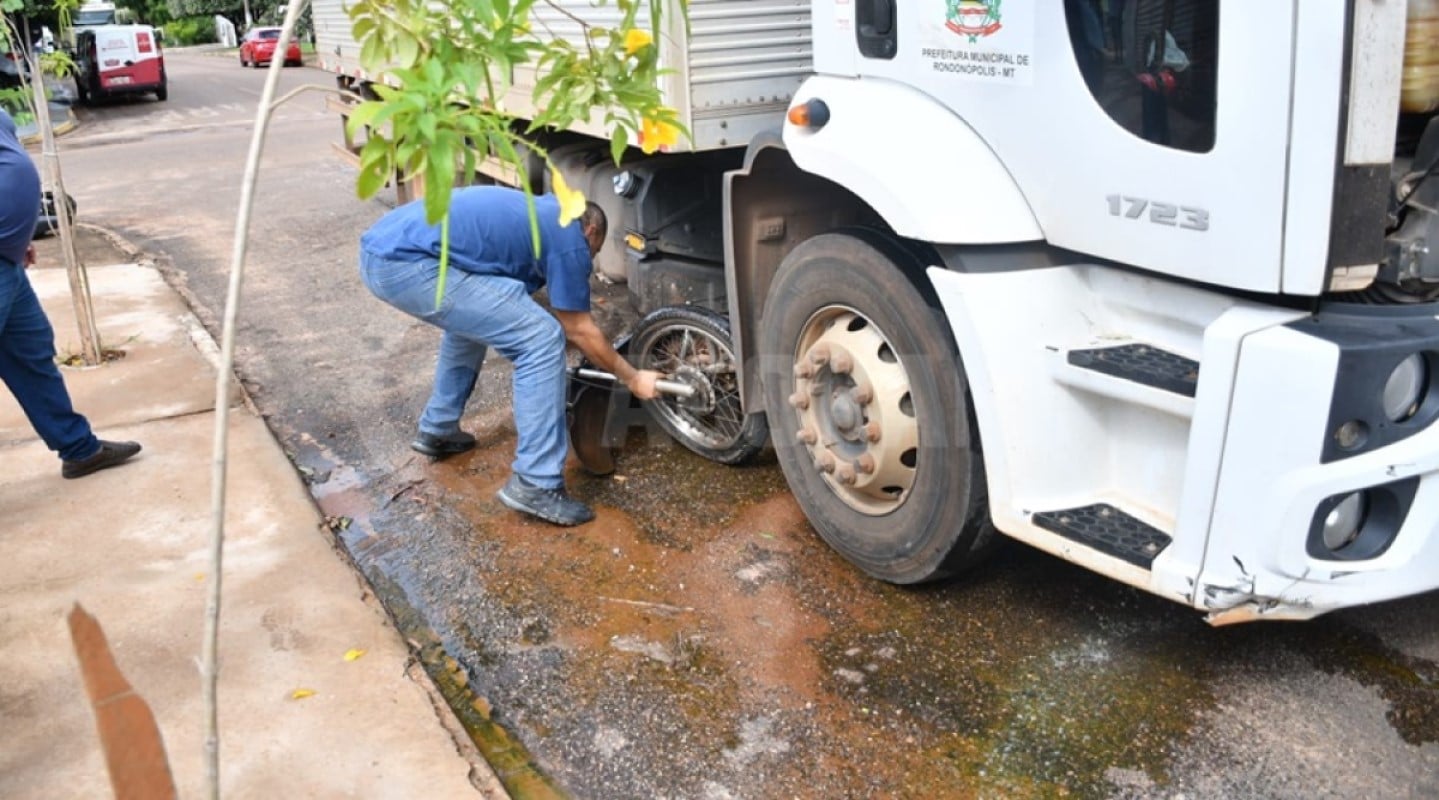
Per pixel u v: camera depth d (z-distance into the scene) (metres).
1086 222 2.81
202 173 13.91
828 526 3.77
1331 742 2.83
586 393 4.50
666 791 2.82
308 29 38.56
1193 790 2.70
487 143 1.69
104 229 10.35
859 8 3.31
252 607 3.62
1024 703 3.06
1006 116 2.92
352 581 3.78
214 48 55.72
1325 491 2.44
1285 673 3.12
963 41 2.98
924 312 3.15
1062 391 2.94
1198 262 2.58
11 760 2.89
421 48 1.68
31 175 4.12
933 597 3.61
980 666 3.24
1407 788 2.67
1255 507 2.50
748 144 4.18
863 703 3.11
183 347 6.40
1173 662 3.20
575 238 4.07
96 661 1.53
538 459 4.20
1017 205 2.96
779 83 4.29
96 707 1.53
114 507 4.37
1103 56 2.66
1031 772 2.80
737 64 4.16
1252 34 2.37
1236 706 2.99
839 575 3.79
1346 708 2.96
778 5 4.20
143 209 11.52
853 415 3.53
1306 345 2.37
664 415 4.78
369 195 1.61
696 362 4.51
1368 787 2.67
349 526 4.35
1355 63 2.28
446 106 1.61
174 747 2.91
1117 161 2.69
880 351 3.46
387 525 4.35
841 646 3.38
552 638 3.52
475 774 2.81
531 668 3.37
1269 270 2.45
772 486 4.50
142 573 3.85
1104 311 2.98
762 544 4.03
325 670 3.26
